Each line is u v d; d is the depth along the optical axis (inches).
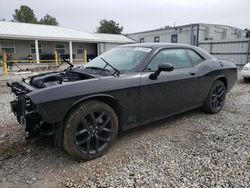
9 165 97.7
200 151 109.0
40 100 86.0
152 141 121.2
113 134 107.7
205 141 120.6
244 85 312.3
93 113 99.8
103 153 105.3
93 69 127.5
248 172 91.0
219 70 164.1
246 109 182.4
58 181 86.7
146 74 118.3
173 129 138.4
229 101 210.8
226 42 647.1
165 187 82.3
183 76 135.9
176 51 142.0
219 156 104.0
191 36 820.0
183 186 82.7
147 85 116.9
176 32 879.1
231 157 103.0
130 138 125.1
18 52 808.9
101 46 1002.1
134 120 117.0
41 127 95.0
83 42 973.2
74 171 93.4
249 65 343.0
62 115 91.0
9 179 87.9
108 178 88.1
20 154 107.1
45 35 815.7
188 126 143.3
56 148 112.9
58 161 101.2
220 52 667.4
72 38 863.1
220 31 858.8
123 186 83.0
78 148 96.3
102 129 103.7
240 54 619.5
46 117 87.7
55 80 108.3
